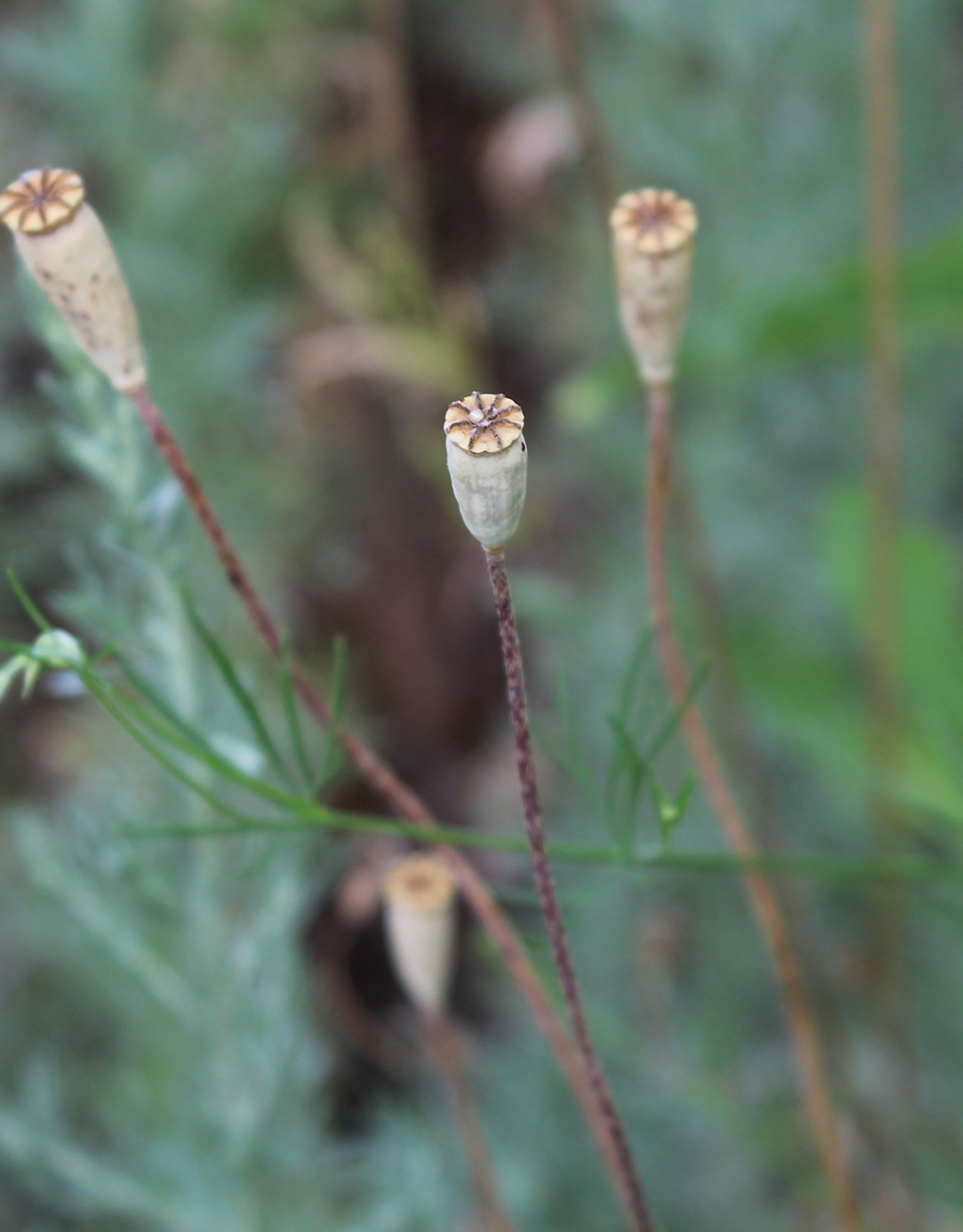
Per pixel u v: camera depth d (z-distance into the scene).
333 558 1.13
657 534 0.52
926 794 0.66
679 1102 0.82
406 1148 0.69
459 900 0.99
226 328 1.03
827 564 0.77
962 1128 0.82
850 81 1.00
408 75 1.21
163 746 0.58
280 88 1.11
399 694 1.14
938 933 0.86
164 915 0.60
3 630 1.07
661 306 0.50
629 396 0.95
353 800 1.07
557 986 0.63
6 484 1.08
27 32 1.10
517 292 1.15
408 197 1.09
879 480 0.69
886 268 0.63
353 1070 0.92
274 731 0.81
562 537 1.18
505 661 0.47
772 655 0.74
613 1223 0.82
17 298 1.10
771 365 0.81
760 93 0.99
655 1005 0.86
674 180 1.02
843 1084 0.78
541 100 1.09
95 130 1.05
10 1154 0.61
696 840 0.91
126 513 0.53
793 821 0.93
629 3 0.97
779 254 0.95
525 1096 0.85
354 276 1.05
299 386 1.06
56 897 0.60
